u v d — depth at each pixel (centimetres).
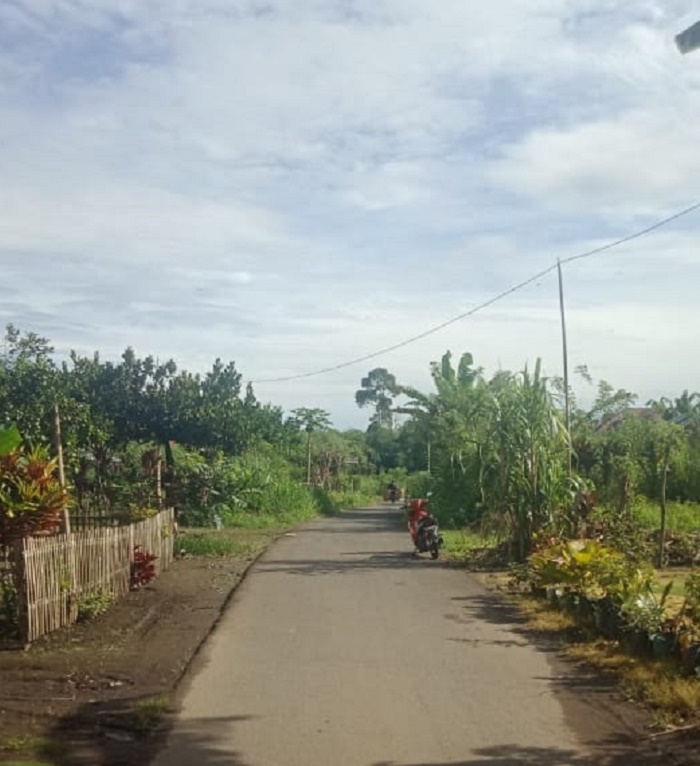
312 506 4222
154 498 2517
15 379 2194
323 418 5838
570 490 1861
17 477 1143
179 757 645
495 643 1047
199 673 898
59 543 1136
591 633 1069
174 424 2995
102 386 2959
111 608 1305
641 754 653
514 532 1859
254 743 678
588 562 1184
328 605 1324
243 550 2222
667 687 803
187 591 1509
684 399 3631
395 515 4353
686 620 961
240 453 3344
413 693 822
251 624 1169
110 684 850
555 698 804
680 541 1978
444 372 3509
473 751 661
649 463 2734
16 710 757
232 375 3142
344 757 647
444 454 2980
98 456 2841
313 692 826
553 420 1878
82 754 648
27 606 1030
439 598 1396
